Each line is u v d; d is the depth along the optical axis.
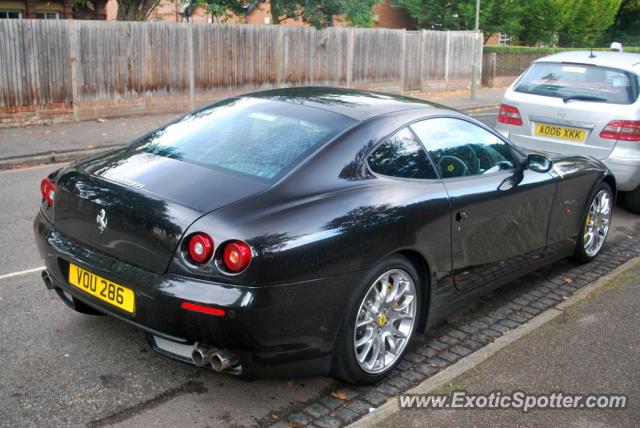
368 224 3.54
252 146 3.77
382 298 3.74
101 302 3.49
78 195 3.63
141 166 3.74
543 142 7.68
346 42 19.22
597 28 37.19
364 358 3.67
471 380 3.81
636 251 6.55
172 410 3.50
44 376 3.76
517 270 5.02
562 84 7.74
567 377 3.88
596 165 5.96
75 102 13.59
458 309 4.68
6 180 8.94
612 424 3.43
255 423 3.41
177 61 15.16
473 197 4.32
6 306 4.67
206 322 3.10
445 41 22.89
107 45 13.85
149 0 18.94
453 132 4.48
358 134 3.84
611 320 4.67
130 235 3.35
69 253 3.63
